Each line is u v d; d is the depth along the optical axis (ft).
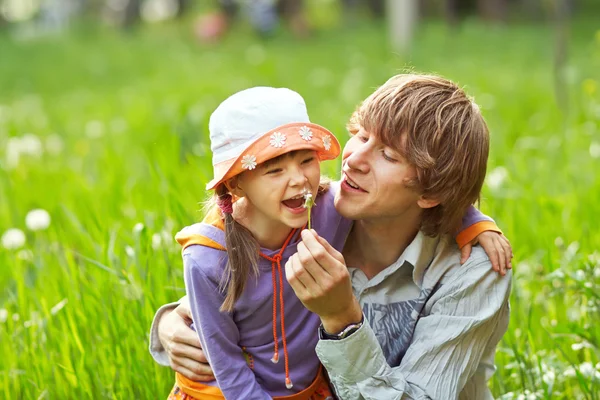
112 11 116.98
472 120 8.77
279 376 9.16
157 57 70.23
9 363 12.17
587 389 10.66
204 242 8.70
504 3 96.84
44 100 45.96
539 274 13.50
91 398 11.25
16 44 90.38
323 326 8.74
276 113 8.39
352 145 8.93
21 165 23.24
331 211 9.39
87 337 12.06
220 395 9.11
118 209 18.33
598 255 13.58
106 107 39.68
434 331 8.96
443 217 8.92
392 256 9.38
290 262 8.33
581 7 100.42
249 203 8.79
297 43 81.46
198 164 17.95
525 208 17.10
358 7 121.70
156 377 11.28
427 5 108.17
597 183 18.21
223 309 8.62
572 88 30.32
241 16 99.60
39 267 14.37
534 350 11.48
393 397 8.64
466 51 61.46
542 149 23.25
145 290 11.78
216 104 32.50
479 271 9.05
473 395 9.77
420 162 8.50
